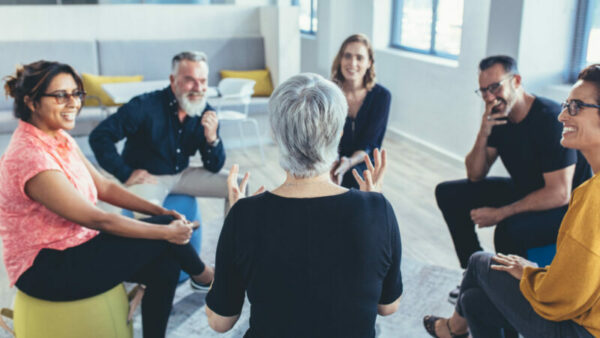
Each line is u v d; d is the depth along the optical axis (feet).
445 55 18.52
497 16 13.85
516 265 6.05
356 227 4.27
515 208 8.52
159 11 19.63
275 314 4.33
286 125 4.24
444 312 9.00
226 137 19.16
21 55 17.83
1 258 10.88
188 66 9.55
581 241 4.77
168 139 10.09
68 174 6.57
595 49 13.15
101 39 18.85
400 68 19.97
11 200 6.32
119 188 7.85
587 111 5.36
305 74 4.39
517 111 8.64
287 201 4.32
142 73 19.25
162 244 7.18
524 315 5.71
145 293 7.22
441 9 18.53
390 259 4.48
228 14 20.53
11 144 6.40
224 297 4.59
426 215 13.10
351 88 10.59
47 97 6.32
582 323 5.02
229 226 4.40
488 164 9.45
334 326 4.30
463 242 9.76
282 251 4.25
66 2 23.08
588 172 8.70
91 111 17.30
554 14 13.19
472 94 16.21
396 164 17.31
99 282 6.72
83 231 6.79
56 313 6.62
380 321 8.77
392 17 21.44
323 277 4.25
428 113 18.58
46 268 6.53
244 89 16.71
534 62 13.47
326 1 23.34
